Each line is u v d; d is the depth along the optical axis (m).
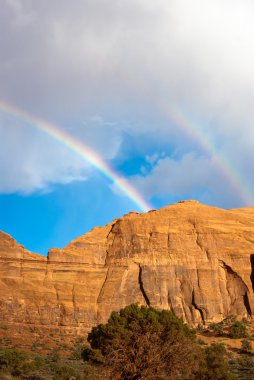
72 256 109.88
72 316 100.69
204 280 111.69
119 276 109.25
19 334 90.25
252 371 58.66
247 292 110.88
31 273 104.06
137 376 35.62
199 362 39.78
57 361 67.00
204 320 107.19
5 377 49.84
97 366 41.12
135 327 44.56
